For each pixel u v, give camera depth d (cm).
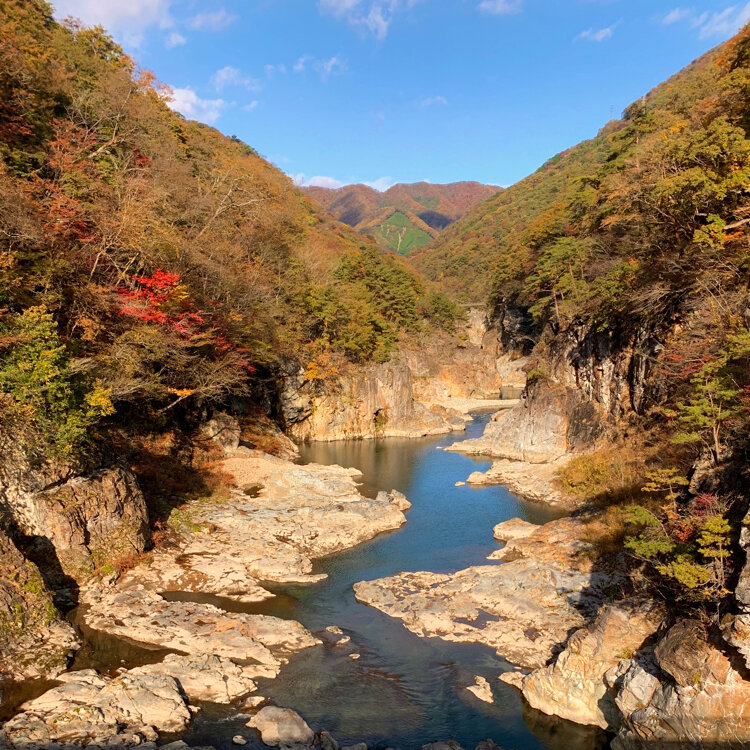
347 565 2611
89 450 2270
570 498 3506
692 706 1152
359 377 6406
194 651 1709
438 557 2717
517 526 3017
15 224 2116
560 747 1391
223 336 4044
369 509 3247
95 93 3841
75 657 1622
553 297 5641
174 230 3356
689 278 2831
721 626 1148
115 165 3516
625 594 1864
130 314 2684
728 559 1256
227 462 3841
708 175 2405
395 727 1457
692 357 2288
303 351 6016
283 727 1358
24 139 2986
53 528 2016
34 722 1266
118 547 2238
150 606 1956
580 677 1496
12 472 1941
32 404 1989
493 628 1967
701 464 1705
